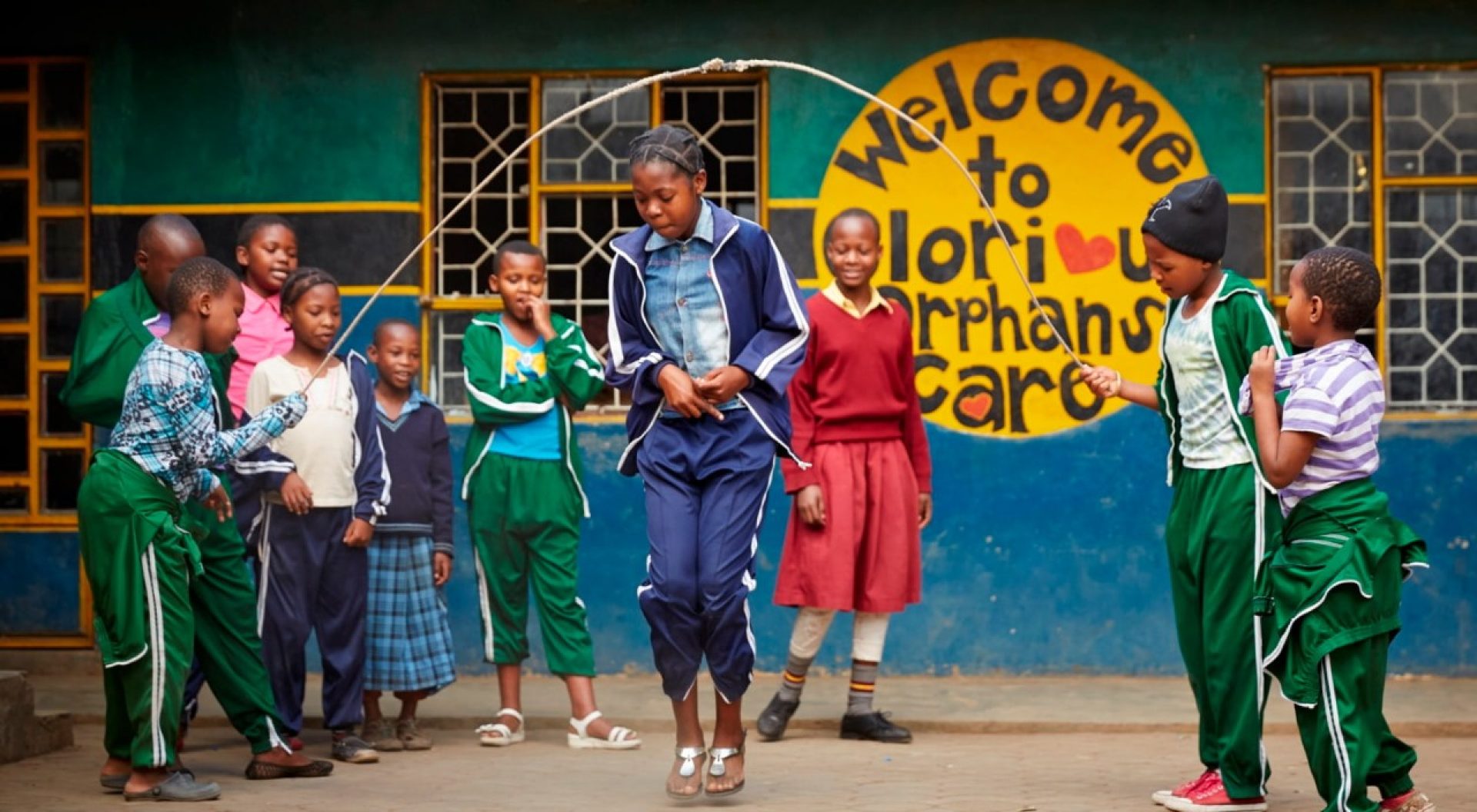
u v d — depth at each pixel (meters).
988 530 8.25
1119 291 8.23
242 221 8.40
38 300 8.51
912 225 8.27
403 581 6.64
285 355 6.47
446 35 8.39
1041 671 8.23
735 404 5.32
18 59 8.50
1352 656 4.71
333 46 8.40
